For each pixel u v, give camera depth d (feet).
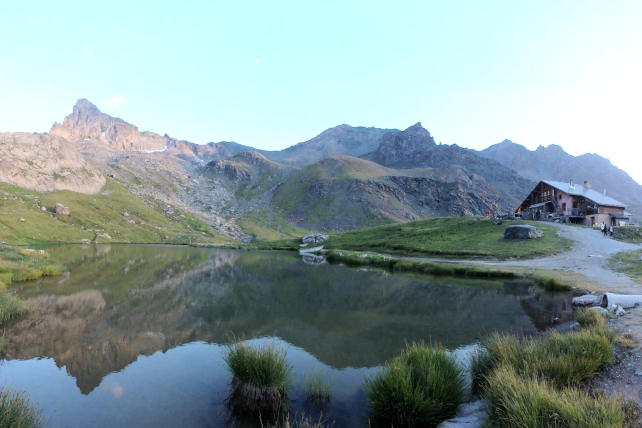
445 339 47.78
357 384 34.22
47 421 27.50
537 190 237.04
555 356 30.17
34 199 539.29
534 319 56.24
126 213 649.61
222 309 69.72
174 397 31.86
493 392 24.32
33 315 63.87
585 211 199.93
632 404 22.34
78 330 54.54
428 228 251.60
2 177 587.68
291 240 388.78
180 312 67.15
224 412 28.99
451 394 27.55
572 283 80.38
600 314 45.50
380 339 48.85
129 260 190.19
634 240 140.05
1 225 371.35
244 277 121.19
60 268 123.44
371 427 26.37
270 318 62.34
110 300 78.33
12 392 32.48
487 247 159.84
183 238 592.60
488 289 88.84
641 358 29.53
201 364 40.22
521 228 162.40
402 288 94.48
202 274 130.00
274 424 26.96
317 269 148.77
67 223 481.05
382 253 203.21
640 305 49.47
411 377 28.81
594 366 28.81
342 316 63.36
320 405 30.01
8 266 110.42
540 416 19.47
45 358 42.47
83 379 36.11
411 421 25.91
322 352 43.70
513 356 30.45
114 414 28.68
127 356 43.11
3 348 46.03
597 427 17.57
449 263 137.08
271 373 31.45
